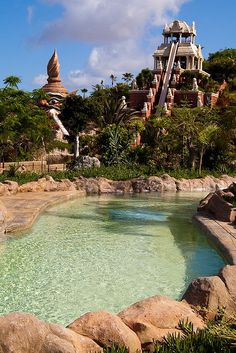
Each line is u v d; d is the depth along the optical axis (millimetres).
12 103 33000
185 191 35062
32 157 42938
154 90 69938
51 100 71000
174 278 11211
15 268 11719
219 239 14562
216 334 5504
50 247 14211
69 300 9430
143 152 45656
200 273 11680
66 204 24984
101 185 32438
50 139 46281
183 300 7113
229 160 45844
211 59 105500
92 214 21422
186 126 45000
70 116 47625
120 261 12758
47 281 10695
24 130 35094
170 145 45750
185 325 6078
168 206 25312
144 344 5977
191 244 15102
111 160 44344
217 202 19750
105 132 46562
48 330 5453
